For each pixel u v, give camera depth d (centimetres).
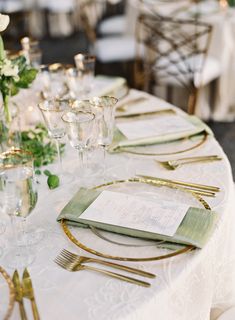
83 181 131
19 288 90
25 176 96
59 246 104
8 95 135
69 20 665
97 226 106
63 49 597
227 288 123
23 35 502
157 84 342
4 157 105
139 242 103
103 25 464
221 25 316
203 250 100
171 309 95
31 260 100
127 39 398
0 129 139
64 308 87
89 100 128
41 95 181
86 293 91
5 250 103
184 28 324
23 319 84
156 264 97
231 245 121
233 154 310
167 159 141
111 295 90
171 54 340
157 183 127
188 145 149
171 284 92
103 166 139
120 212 109
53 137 131
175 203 113
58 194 125
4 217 116
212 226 104
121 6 497
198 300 104
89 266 97
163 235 101
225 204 117
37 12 649
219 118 359
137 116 169
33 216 116
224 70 335
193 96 309
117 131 155
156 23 332
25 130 157
